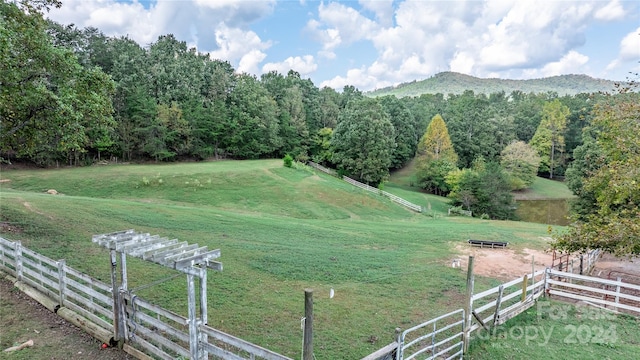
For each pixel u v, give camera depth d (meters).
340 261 15.45
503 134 63.94
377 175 51.16
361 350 8.64
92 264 11.99
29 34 13.71
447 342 9.55
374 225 26.58
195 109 56.66
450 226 28.22
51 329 8.35
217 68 68.50
